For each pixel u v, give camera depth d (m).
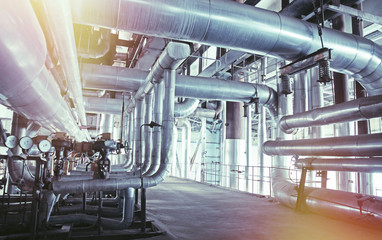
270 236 4.75
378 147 5.21
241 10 4.85
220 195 9.82
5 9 1.78
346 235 4.88
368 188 8.98
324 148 6.33
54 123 6.07
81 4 3.88
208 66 11.70
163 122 7.08
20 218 4.55
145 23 4.32
